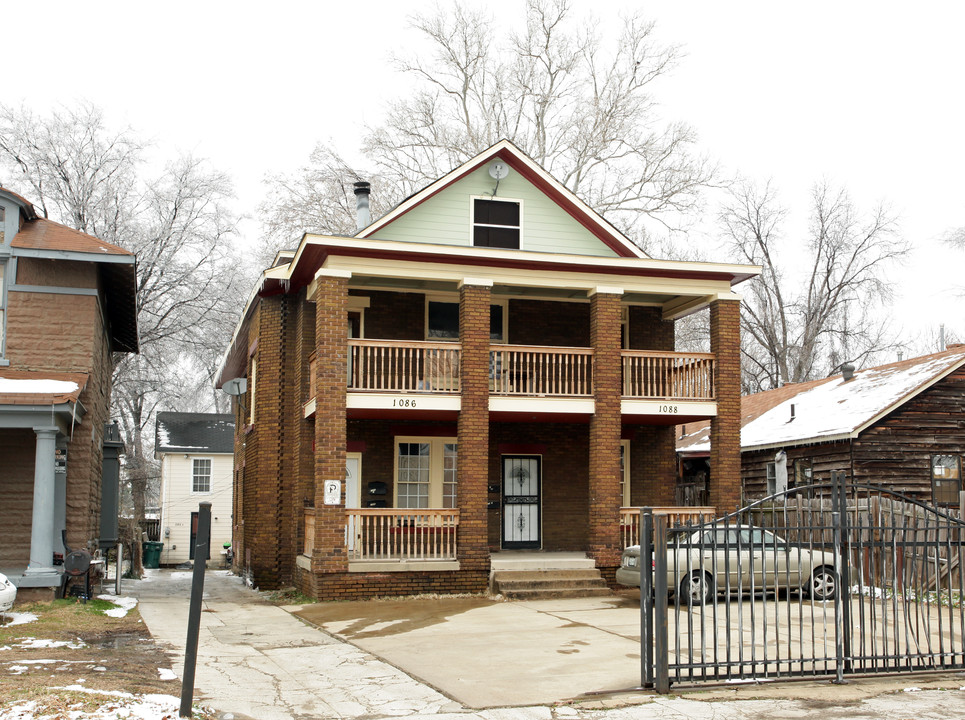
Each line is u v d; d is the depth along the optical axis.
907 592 10.51
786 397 29.89
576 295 21.64
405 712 8.67
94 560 18.39
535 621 14.71
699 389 20.38
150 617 15.23
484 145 36.50
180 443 40.16
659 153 36.31
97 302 18.23
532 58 36.53
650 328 22.56
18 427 15.71
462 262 18.95
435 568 18.17
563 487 21.80
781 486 24.41
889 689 9.61
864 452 22.12
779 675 9.78
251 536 22.84
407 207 19.86
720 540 16.45
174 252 37.72
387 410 18.92
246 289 39.91
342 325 18.17
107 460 22.09
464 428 18.67
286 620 15.29
